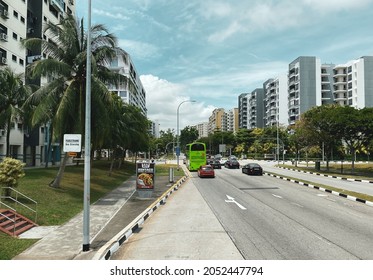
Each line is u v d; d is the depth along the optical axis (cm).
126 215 1398
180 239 948
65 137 934
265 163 6775
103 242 953
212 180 3056
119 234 984
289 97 10206
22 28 3897
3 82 2744
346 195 1852
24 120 2727
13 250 866
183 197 1939
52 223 1232
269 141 8688
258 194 2033
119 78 2138
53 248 895
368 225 1127
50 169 2970
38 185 1884
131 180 3216
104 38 2064
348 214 1342
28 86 2856
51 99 1916
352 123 3444
